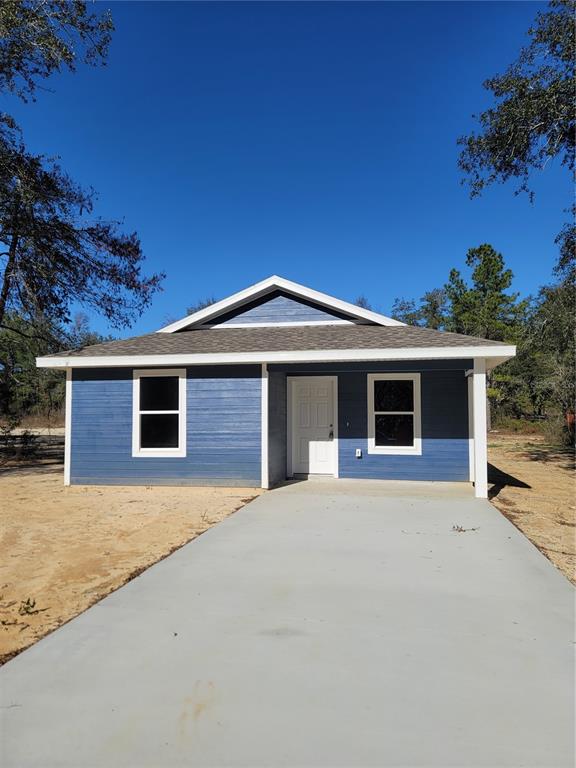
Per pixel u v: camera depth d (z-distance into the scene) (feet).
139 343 41.88
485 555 19.84
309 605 14.67
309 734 8.82
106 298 59.11
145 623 13.42
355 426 42.19
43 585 16.81
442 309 136.67
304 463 43.27
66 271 55.93
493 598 15.25
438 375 41.11
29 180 50.37
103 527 25.32
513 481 42.96
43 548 21.45
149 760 8.18
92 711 9.49
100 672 10.92
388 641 12.38
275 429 39.60
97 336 97.86
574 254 51.78
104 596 15.67
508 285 108.58
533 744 8.56
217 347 38.37
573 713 9.45
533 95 41.52
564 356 73.67
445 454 40.68
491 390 103.19
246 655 11.66
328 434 43.06
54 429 116.88
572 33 39.34
